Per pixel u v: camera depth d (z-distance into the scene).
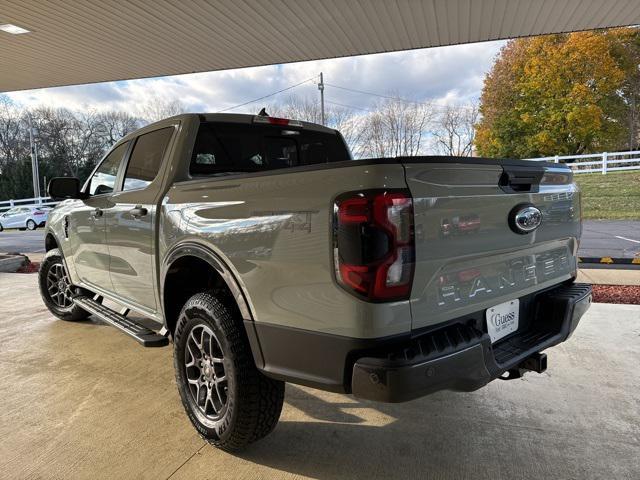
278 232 1.90
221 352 2.25
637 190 15.77
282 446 2.39
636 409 2.70
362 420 2.66
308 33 7.08
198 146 2.92
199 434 2.42
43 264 4.83
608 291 5.32
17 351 3.92
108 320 3.39
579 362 3.39
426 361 1.63
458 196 1.80
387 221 1.60
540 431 2.49
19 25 6.59
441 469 2.17
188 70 9.00
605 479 2.06
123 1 5.91
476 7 6.22
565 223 2.47
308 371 1.84
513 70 28.16
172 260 2.55
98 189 3.82
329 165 1.75
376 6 6.17
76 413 2.79
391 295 1.62
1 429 2.61
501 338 2.16
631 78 26.58
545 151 27.30
